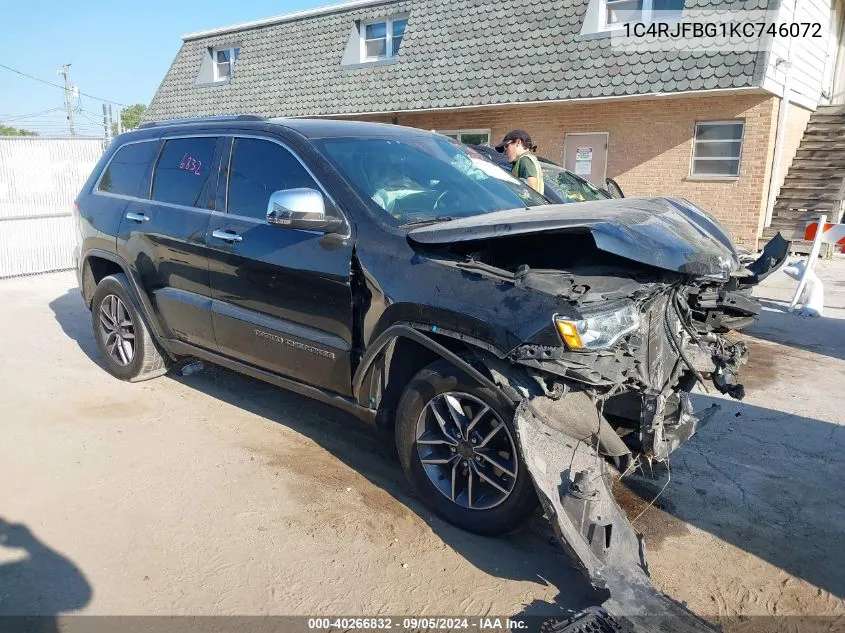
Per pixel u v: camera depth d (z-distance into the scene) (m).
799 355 6.30
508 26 13.91
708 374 3.79
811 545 3.31
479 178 4.36
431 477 3.36
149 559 3.11
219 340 4.33
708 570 3.11
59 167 11.36
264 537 3.28
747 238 12.29
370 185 3.76
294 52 17.77
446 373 3.17
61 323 7.25
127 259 4.90
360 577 3.02
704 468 4.05
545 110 14.06
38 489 3.67
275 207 3.44
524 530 3.39
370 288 3.39
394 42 16.23
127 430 4.43
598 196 8.65
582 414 3.02
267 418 4.66
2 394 5.05
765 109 11.68
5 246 9.84
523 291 2.89
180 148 4.71
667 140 12.74
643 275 3.15
